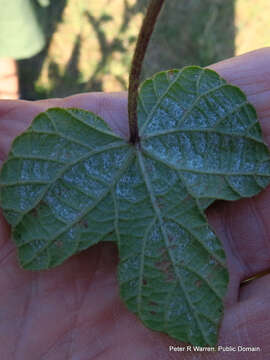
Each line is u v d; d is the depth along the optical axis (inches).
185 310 4.0
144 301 4.0
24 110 5.0
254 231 4.8
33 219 4.2
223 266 4.1
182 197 4.2
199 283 4.1
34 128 4.3
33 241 4.1
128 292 4.0
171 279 4.1
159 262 4.1
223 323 4.3
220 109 4.5
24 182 4.2
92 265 4.6
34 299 4.5
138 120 4.5
